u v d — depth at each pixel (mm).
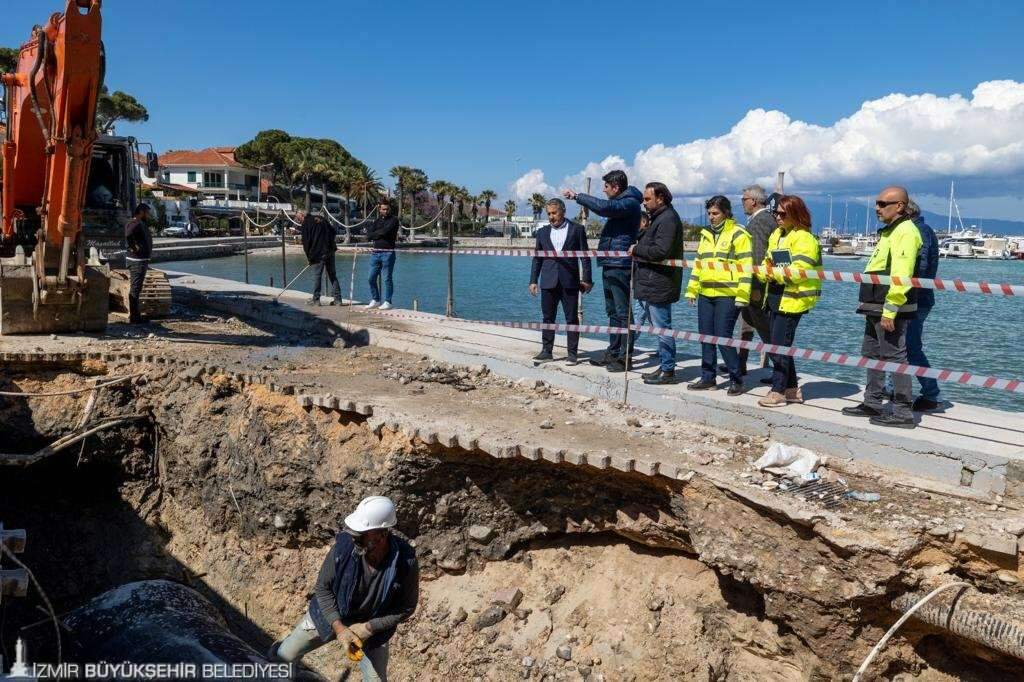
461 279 37812
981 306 20859
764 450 6336
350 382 8438
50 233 9930
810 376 8188
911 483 5516
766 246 7180
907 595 4844
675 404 7320
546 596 6676
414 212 83625
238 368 8844
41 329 10516
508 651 6418
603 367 8625
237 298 14875
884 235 6117
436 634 6801
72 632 5504
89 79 8664
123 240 13719
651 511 6254
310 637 4758
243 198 87000
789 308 6617
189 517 9281
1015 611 4523
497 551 6984
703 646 5902
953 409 6602
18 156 10648
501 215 138750
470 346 9867
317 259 13867
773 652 5578
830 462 5973
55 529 9391
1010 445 5469
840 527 4941
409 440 6809
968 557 4754
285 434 7895
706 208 7273
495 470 6762
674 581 6238
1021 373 11828
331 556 4418
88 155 9336
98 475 9680
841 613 5023
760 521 5410
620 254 7902
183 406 8977
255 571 8375
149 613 5539
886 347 5988
